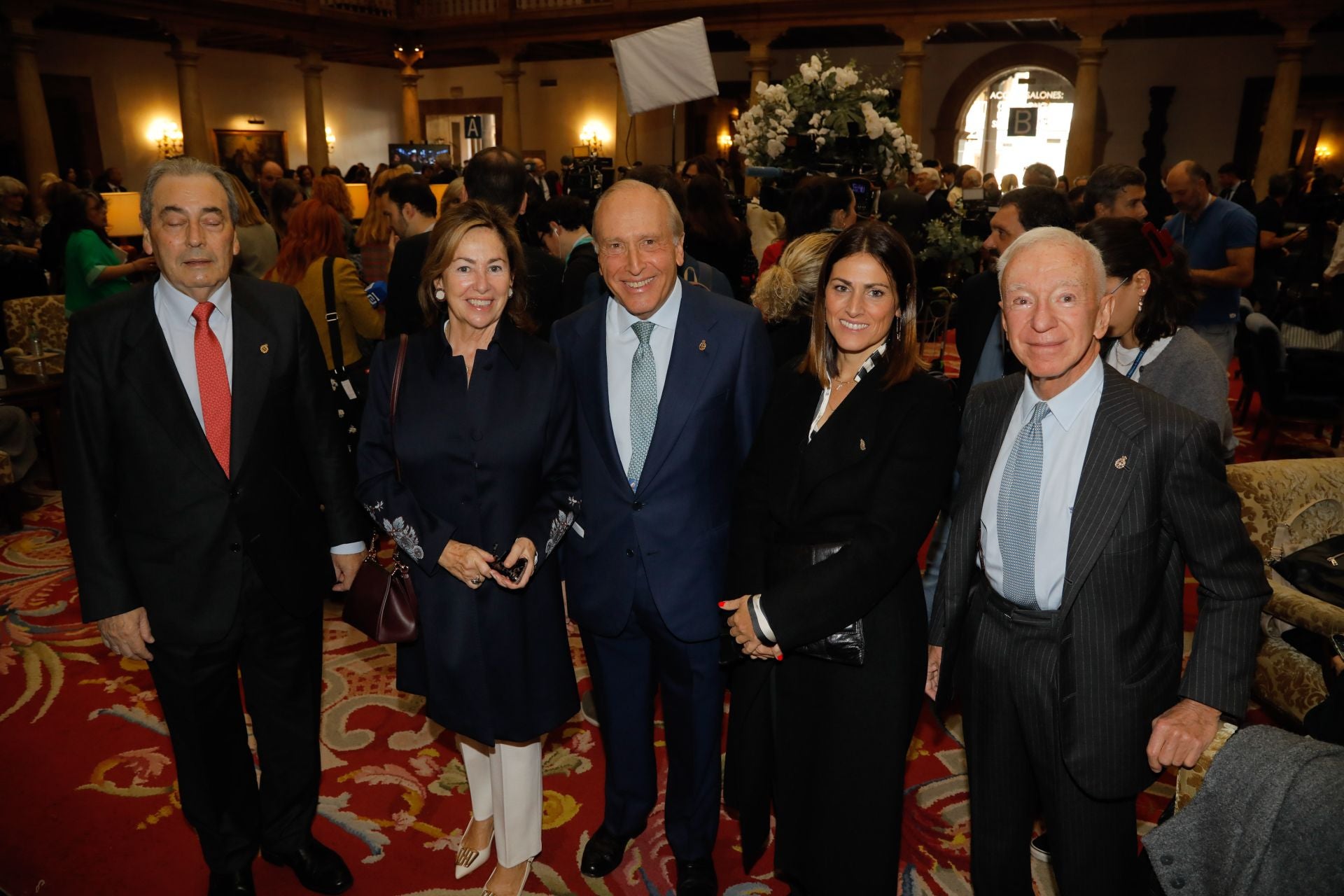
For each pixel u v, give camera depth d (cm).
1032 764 171
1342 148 1464
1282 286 880
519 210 337
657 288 201
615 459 210
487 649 206
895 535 176
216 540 196
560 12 1634
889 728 184
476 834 237
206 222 185
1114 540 156
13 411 480
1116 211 353
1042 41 1609
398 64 1955
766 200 508
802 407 194
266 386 199
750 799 204
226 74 1719
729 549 202
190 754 208
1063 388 163
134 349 189
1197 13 1298
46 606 392
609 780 234
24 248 782
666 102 584
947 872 238
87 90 1524
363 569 212
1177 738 154
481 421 202
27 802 264
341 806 264
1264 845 134
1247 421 670
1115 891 169
